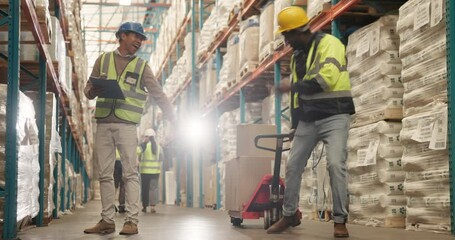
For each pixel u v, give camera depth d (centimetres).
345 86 492
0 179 480
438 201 512
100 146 571
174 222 791
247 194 661
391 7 759
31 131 555
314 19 789
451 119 482
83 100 1786
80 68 1483
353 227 609
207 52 1491
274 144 697
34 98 718
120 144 566
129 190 565
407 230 554
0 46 671
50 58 740
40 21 615
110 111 565
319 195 777
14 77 466
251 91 1276
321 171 771
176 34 1934
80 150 1823
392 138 608
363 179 649
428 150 530
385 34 622
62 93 980
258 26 1045
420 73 550
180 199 1920
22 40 704
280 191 616
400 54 584
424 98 545
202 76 1549
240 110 1145
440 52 520
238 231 602
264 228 625
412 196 554
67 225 718
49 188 730
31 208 585
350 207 677
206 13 1683
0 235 488
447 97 498
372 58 642
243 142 688
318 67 492
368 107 651
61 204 1059
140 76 578
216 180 1330
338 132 488
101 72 575
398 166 606
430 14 529
